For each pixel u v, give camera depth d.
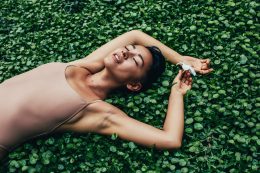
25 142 1.16
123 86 1.29
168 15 1.60
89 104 1.15
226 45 1.43
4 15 1.85
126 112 1.26
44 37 1.63
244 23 1.47
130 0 1.71
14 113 1.12
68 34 1.63
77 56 1.51
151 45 1.40
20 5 1.88
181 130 1.17
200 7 1.58
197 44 1.46
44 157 1.13
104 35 1.56
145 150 1.15
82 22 1.68
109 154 1.16
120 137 1.16
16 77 1.21
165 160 1.13
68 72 1.19
